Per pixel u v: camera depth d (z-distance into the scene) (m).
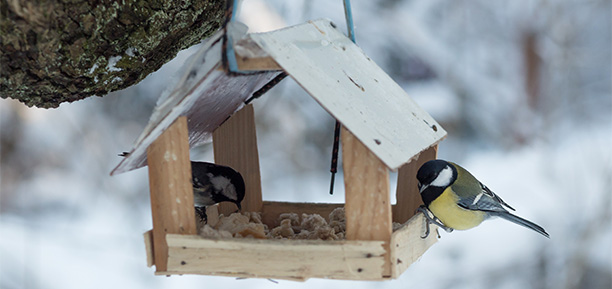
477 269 7.00
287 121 8.64
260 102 8.64
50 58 3.21
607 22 9.41
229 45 2.95
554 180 8.06
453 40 9.17
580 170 8.13
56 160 8.33
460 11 9.25
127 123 8.49
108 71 3.46
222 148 4.21
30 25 3.05
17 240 7.31
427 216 3.82
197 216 4.18
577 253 7.05
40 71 3.26
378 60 9.20
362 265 3.07
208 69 3.00
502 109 9.01
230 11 2.94
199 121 3.77
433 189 4.15
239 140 4.29
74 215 7.76
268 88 4.16
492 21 9.34
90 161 8.33
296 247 3.10
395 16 9.15
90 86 3.46
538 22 9.26
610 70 9.29
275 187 8.32
